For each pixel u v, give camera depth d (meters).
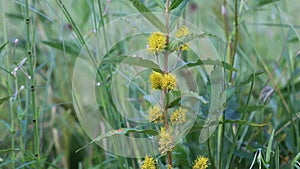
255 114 0.97
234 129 0.93
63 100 1.06
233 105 0.84
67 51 0.92
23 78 0.96
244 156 0.84
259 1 0.93
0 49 0.79
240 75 0.97
